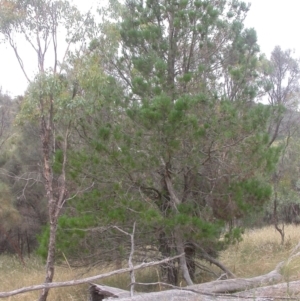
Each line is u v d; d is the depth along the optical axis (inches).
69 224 381.7
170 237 390.0
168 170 396.2
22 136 705.0
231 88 420.8
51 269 340.2
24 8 360.5
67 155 395.2
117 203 388.8
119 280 445.4
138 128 381.1
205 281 418.3
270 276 347.3
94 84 359.3
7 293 235.1
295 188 749.9
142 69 412.5
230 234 394.9
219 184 407.5
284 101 768.9
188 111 366.6
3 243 819.4
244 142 383.2
